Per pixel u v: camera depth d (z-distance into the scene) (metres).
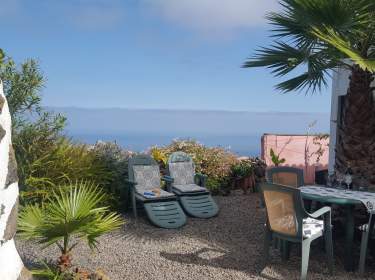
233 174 11.06
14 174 3.62
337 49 6.33
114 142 9.42
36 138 7.51
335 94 11.25
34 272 4.24
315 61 7.32
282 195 5.12
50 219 4.38
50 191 7.12
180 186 9.02
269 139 13.61
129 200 8.67
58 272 4.37
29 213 4.49
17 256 3.77
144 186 8.71
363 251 5.32
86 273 4.49
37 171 7.39
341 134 6.90
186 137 12.01
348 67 6.87
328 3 6.21
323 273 5.34
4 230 3.50
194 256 5.88
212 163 10.94
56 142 7.77
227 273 5.23
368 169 6.59
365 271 5.46
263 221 7.96
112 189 8.42
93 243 4.50
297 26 7.15
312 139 13.78
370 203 5.29
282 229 5.24
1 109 3.45
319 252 6.15
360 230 5.69
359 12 6.25
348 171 6.62
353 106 6.65
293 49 7.45
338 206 6.54
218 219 8.15
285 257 5.71
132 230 7.31
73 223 4.14
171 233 7.14
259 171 11.28
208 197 8.73
